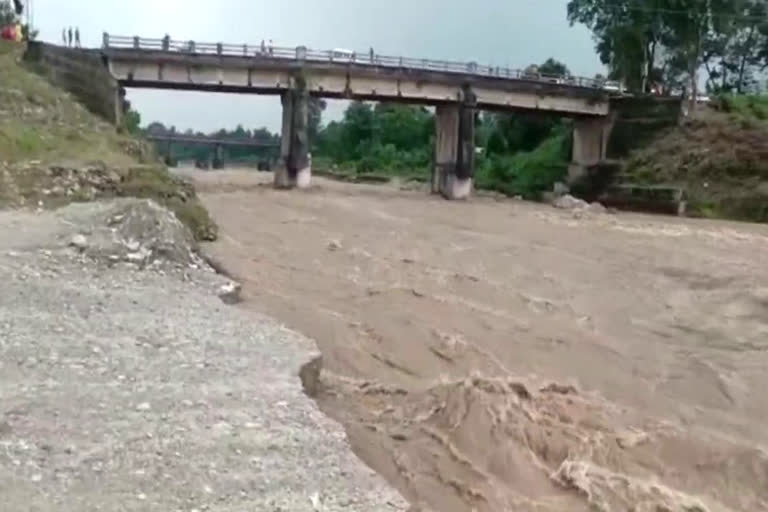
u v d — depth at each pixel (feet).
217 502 31.78
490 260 119.44
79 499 30.89
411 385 58.59
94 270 74.90
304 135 239.09
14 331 52.54
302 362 51.80
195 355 51.21
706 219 210.59
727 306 91.50
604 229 172.55
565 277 107.76
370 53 244.01
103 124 173.88
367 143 448.65
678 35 285.84
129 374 46.29
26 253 76.38
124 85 221.05
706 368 66.80
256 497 32.58
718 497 42.29
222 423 39.96
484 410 50.19
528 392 55.01
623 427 50.47
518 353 69.15
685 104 254.47
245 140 524.52
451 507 38.83
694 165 234.79
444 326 76.95
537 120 339.77
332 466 36.29
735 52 313.73
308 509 31.96
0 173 107.76
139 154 163.22
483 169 327.06
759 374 65.77
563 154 297.12
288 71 233.14
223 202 189.47
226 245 115.44
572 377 63.00
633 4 291.17
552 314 85.71
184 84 222.48
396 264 111.34
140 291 69.00
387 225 160.76
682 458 46.39
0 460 33.63
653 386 61.98
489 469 43.47
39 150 124.98
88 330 54.70
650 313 87.76
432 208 205.26
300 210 179.73
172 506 31.07
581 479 42.19
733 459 46.11
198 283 77.56
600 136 272.92
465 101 249.75
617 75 301.63
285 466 35.76
